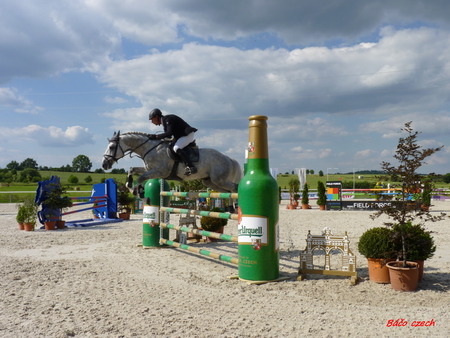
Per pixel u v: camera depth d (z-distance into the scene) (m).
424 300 4.11
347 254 5.14
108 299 4.24
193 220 9.00
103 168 6.59
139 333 3.20
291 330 3.26
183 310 3.84
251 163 5.32
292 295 4.42
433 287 4.63
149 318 3.59
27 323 3.45
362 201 18.16
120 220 13.47
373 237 4.88
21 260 6.53
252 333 3.18
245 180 5.26
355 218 14.12
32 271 5.65
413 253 4.72
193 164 6.37
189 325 3.38
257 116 5.34
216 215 6.11
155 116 6.50
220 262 6.50
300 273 5.34
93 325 3.39
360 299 4.21
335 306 3.96
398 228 4.91
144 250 7.67
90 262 6.40
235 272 5.72
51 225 11.14
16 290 4.60
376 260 4.87
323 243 5.29
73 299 4.24
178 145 6.15
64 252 7.42
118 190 14.55
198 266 6.16
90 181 58.06
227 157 6.89
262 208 5.12
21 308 3.90
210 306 3.98
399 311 3.76
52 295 4.40
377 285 4.80
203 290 4.66
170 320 3.52
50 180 11.63
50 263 6.25
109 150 6.55
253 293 4.53
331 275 5.39
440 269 5.59
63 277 5.30
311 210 18.52
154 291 4.59
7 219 14.80
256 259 5.08
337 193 19.16
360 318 3.56
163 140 6.54
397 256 4.83
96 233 10.33
